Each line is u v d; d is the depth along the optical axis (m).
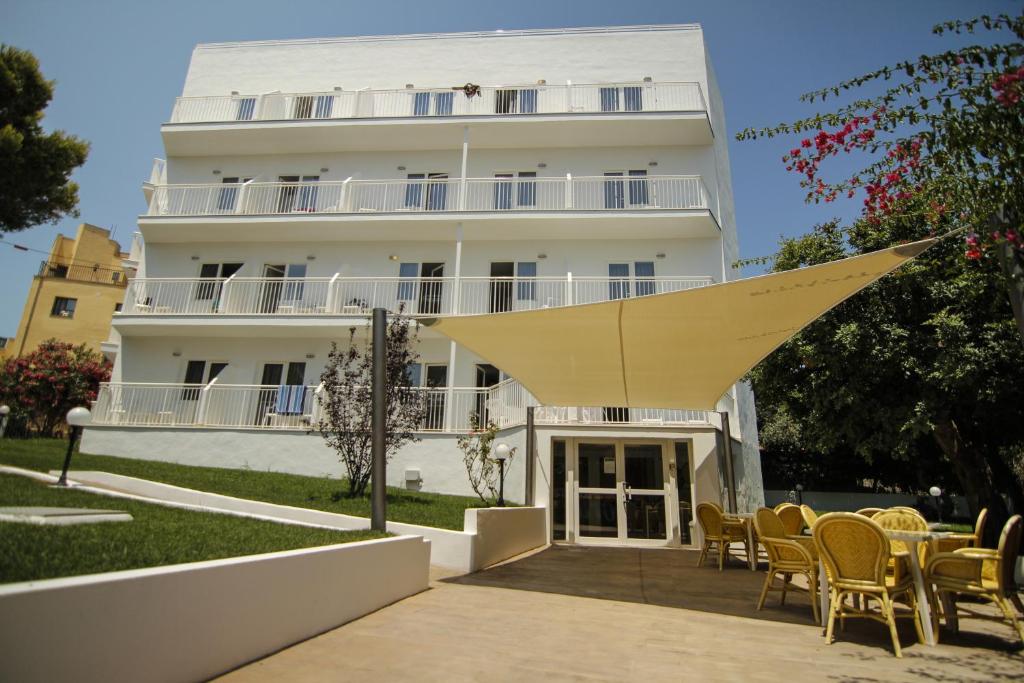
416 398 10.28
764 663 3.70
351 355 10.49
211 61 18.33
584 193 15.98
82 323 26.28
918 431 8.12
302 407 13.80
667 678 3.33
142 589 2.63
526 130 15.95
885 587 4.21
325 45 18.17
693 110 15.37
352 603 4.47
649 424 11.57
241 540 4.40
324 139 16.61
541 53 17.47
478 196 16.19
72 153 13.24
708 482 11.26
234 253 16.44
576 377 8.64
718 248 15.23
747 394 15.34
